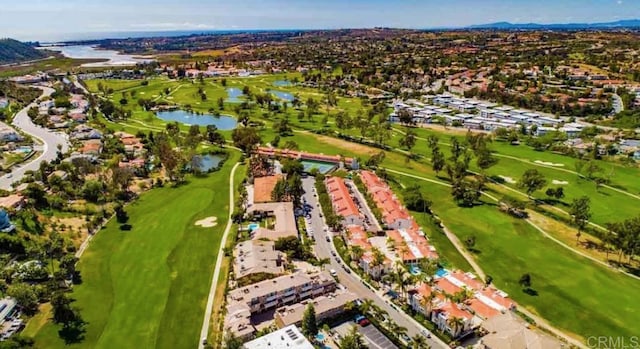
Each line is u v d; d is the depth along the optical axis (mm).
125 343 100375
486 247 146000
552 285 124688
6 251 130125
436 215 170625
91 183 177625
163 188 193375
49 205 162500
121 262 132875
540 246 146625
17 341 95188
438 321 106625
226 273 127875
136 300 115312
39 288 113438
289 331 99562
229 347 91812
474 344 101625
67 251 136625
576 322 109188
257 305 110875
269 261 128375
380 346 100188
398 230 153250
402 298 117438
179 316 109375
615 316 111500
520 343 93000
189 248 141125
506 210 174000
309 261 134875
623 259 139375
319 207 176250
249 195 184000
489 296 116125
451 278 123938
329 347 99812
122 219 161500
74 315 105750
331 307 109188
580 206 149250
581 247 146500
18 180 191500
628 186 198500
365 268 130250
